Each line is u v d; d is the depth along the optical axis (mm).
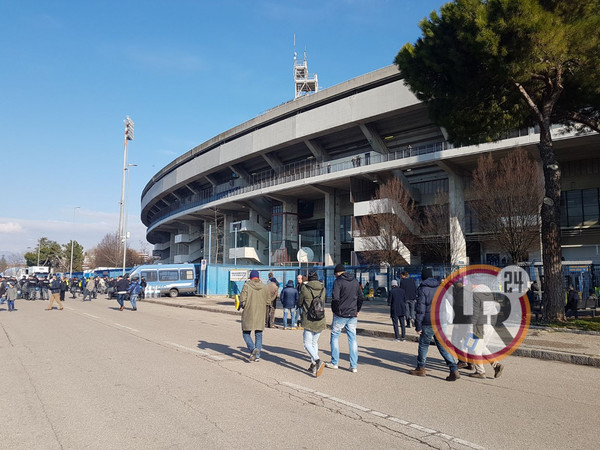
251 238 53844
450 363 7125
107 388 6277
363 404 5652
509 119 13914
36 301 31016
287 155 49375
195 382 6668
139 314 19812
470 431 4707
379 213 33719
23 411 5227
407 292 13008
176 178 64812
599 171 32375
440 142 36406
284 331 14352
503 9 11789
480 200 26547
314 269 29141
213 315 20344
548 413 5391
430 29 13523
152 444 4211
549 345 10125
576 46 12086
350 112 38719
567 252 33438
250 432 4562
